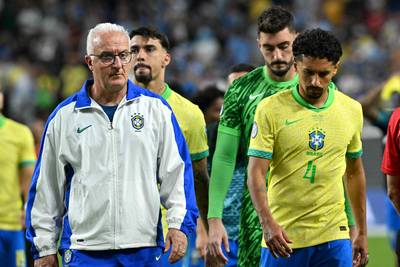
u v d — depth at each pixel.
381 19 95.44
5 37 94.06
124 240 19.70
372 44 91.00
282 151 21.25
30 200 20.31
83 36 93.75
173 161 20.19
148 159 19.97
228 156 24.23
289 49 23.44
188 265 31.52
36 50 91.75
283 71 23.56
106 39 19.73
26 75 84.19
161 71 25.19
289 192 21.30
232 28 94.50
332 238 21.25
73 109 20.06
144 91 20.45
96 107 19.94
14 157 31.09
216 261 23.78
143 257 19.91
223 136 24.34
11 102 79.06
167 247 19.92
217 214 23.84
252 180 21.14
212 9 97.38
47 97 83.50
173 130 20.33
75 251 19.89
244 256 24.64
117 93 20.14
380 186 58.81
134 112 20.08
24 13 96.62
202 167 24.78
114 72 19.73
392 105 34.94
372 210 57.19
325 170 21.19
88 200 19.73
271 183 21.67
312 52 20.25
